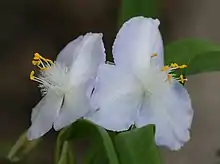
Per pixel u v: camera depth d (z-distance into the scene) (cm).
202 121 28
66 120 14
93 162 14
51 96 15
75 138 15
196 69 17
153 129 14
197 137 28
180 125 15
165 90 15
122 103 14
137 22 15
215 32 28
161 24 28
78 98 15
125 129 14
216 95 28
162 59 15
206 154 27
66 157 15
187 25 29
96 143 14
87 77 15
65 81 15
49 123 15
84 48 15
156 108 15
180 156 27
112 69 15
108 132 15
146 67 15
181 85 15
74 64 15
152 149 14
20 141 18
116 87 14
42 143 28
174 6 29
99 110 14
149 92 15
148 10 18
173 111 15
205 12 29
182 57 16
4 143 24
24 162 24
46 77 15
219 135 28
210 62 17
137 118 15
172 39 29
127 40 15
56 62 15
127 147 14
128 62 15
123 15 18
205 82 28
